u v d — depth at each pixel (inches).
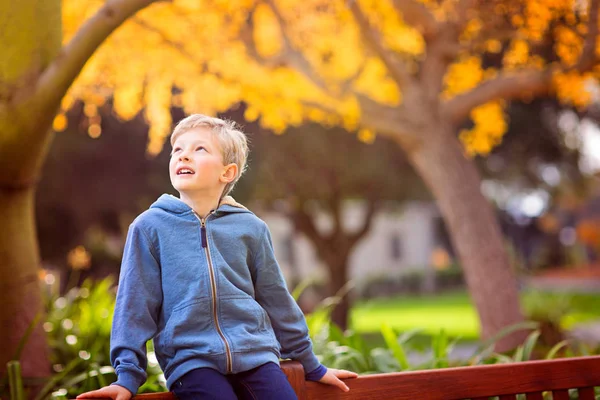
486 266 277.9
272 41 300.5
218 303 87.0
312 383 94.4
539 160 635.5
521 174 671.8
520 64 296.5
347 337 162.9
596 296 952.3
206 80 287.3
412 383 99.2
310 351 94.3
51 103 137.2
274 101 288.8
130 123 592.1
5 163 141.6
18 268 151.4
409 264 1675.7
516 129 587.2
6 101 134.6
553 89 286.0
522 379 103.8
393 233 1654.8
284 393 85.9
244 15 281.7
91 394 79.4
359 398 96.3
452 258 1852.9
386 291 1514.5
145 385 136.3
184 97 292.2
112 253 742.5
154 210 91.0
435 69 286.7
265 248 94.1
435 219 1726.1
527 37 270.2
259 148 556.1
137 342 83.2
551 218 1704.0
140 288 86.1
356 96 281.6
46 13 138.8
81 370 167.9
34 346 153.6
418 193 627.2
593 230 1672.0
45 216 627.8
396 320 820.0
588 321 537.0
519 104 568.4
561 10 256.4
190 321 85.4
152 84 279.9
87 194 620.4
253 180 574.9
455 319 818.8
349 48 303.4
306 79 281.9
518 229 1748.3
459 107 288.5
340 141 553.9
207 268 87.7
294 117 311.0
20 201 150.6
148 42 268.2
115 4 137.5
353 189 593.3
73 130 579.8
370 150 565.9
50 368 157.2
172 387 86.4
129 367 81.3
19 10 135.3
